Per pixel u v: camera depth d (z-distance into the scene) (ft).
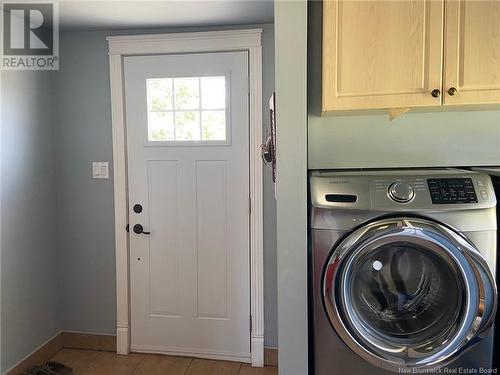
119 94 8.34
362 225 4.37
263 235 8.23
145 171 8.50
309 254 4.72
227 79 8.07
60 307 8.89
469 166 5.48
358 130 5.52
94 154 8.57
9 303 7.35
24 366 7.73
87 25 7.93
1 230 7.13
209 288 8.54
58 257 8.82
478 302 4.28
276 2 4.54
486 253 4.35
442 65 4.43
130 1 6.59
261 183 8.13
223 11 7.11
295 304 4.68
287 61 4.58
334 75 4.52
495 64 4.40
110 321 8.82
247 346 8.52
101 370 8.09
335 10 4.47
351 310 4.42
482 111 5.39
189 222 8.48
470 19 4.38
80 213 8.71
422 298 4.62
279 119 4.64
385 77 4.48
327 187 4.56
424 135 5.49
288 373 4.73
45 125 8.32
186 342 8.70
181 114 8.32
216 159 8.29
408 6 4.42
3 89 7.13
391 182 4.51
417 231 4.21
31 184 7.91
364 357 4.40
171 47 8.11
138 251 8.66
